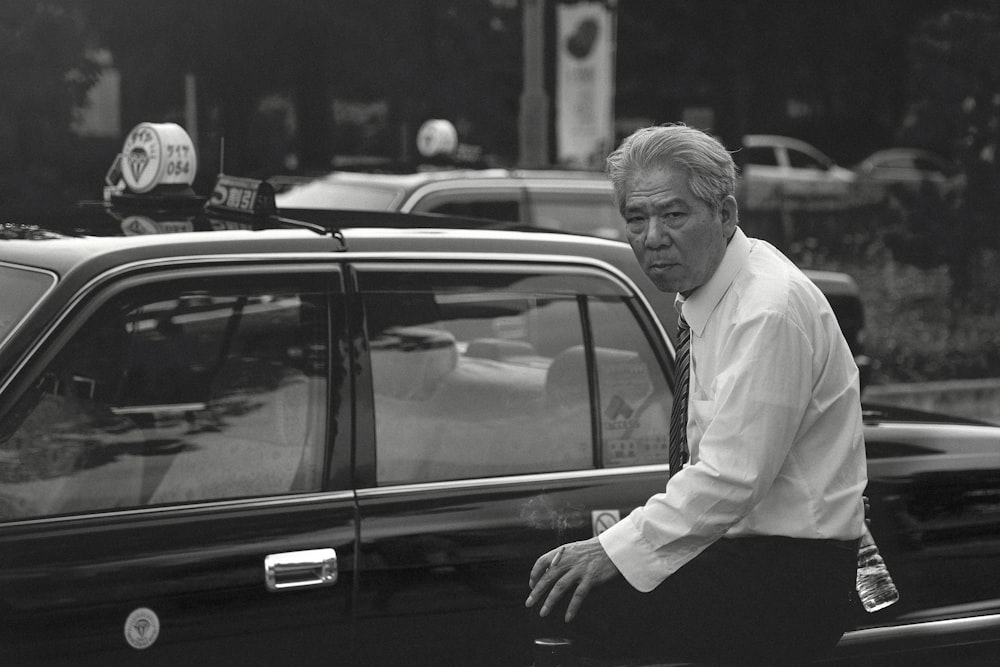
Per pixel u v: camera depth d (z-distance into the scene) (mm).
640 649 3516
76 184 14672
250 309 3824
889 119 38969
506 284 4176
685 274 3340
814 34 35656
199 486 3695
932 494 4555
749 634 3465
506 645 3951
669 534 3262
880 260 17594
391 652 3816
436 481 3941
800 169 32031
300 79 19391
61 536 3498
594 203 10273
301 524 3723
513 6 21094
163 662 3547
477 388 4078
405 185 9734
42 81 14070
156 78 18375
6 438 3527
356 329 3930
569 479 4109
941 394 12656
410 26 19766
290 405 3836
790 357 3262
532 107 15844
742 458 3221
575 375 4227
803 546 3395
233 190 4379
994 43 16281
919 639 4395
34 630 3426
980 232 16094
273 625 3662
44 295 3643
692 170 3289
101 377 3650
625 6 32219
